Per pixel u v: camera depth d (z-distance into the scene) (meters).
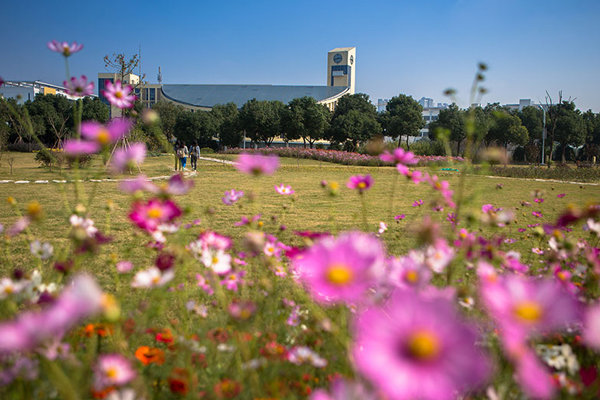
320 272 0.64
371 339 0.49
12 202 1.41
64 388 0.67
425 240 1.04
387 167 16.41
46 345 0.74
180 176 1.03
